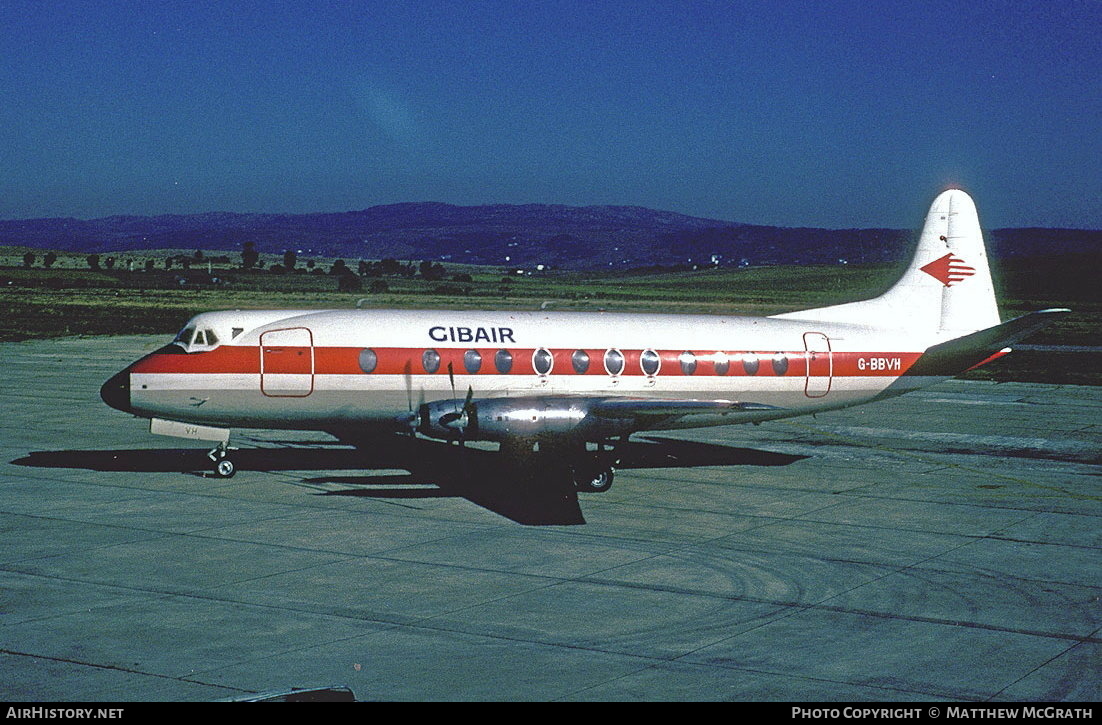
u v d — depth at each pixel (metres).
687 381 46.03
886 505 40.97
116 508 38.03
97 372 89.06
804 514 39.22
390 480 44.22
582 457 43.47
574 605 27.52
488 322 44.81
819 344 48.12
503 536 35.00
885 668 23.22
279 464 47.59
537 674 22.42
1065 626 26.42
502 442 41.00
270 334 42.22
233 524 35.88
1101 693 21.86
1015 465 50.50
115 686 21.14
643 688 21.72
